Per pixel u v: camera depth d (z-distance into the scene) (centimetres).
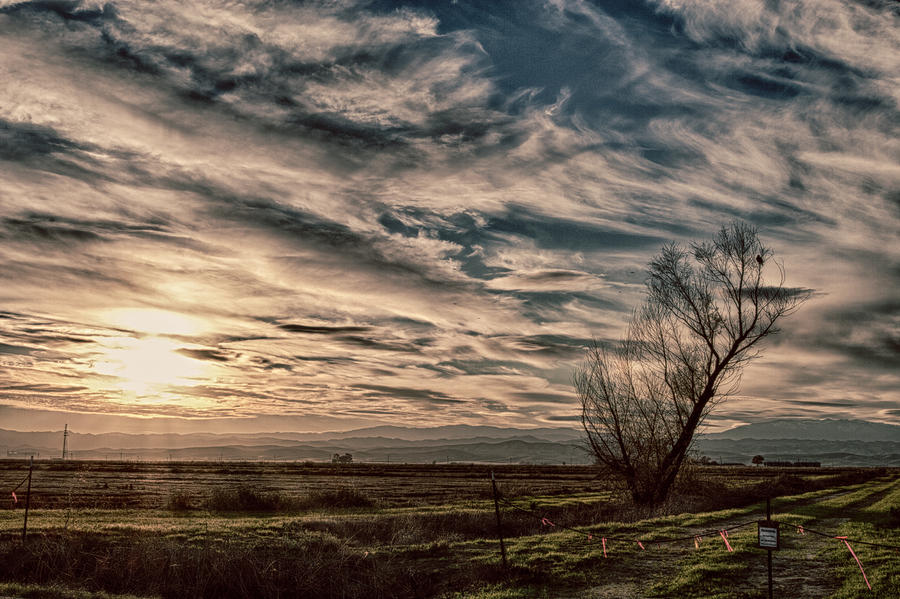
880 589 1448
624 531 2305
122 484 6919
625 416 3675
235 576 1841
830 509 3259
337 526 2452
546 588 1574
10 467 10462
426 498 5341
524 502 4441
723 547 1972
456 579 1750
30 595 1564
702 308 3681
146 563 1861
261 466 13912
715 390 3609
